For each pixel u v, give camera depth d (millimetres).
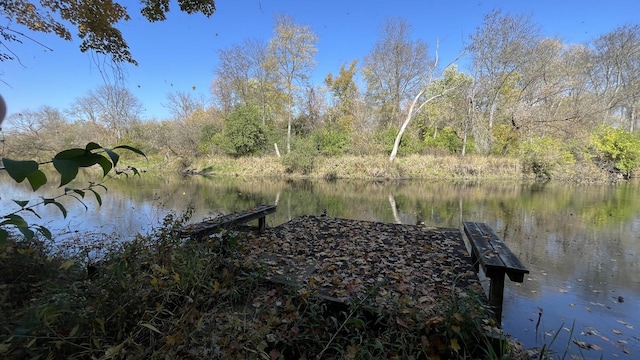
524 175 15703
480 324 1919
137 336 1612
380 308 1985
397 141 17688
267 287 2598
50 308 1443
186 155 21047
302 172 17297
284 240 4020
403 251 3633
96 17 4480
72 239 5125
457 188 12703
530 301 3346
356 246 3811
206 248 2584
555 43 18312
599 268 4246
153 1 4914
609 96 21734
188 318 1755
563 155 15680
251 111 20656
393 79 23766
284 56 22219
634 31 20516
